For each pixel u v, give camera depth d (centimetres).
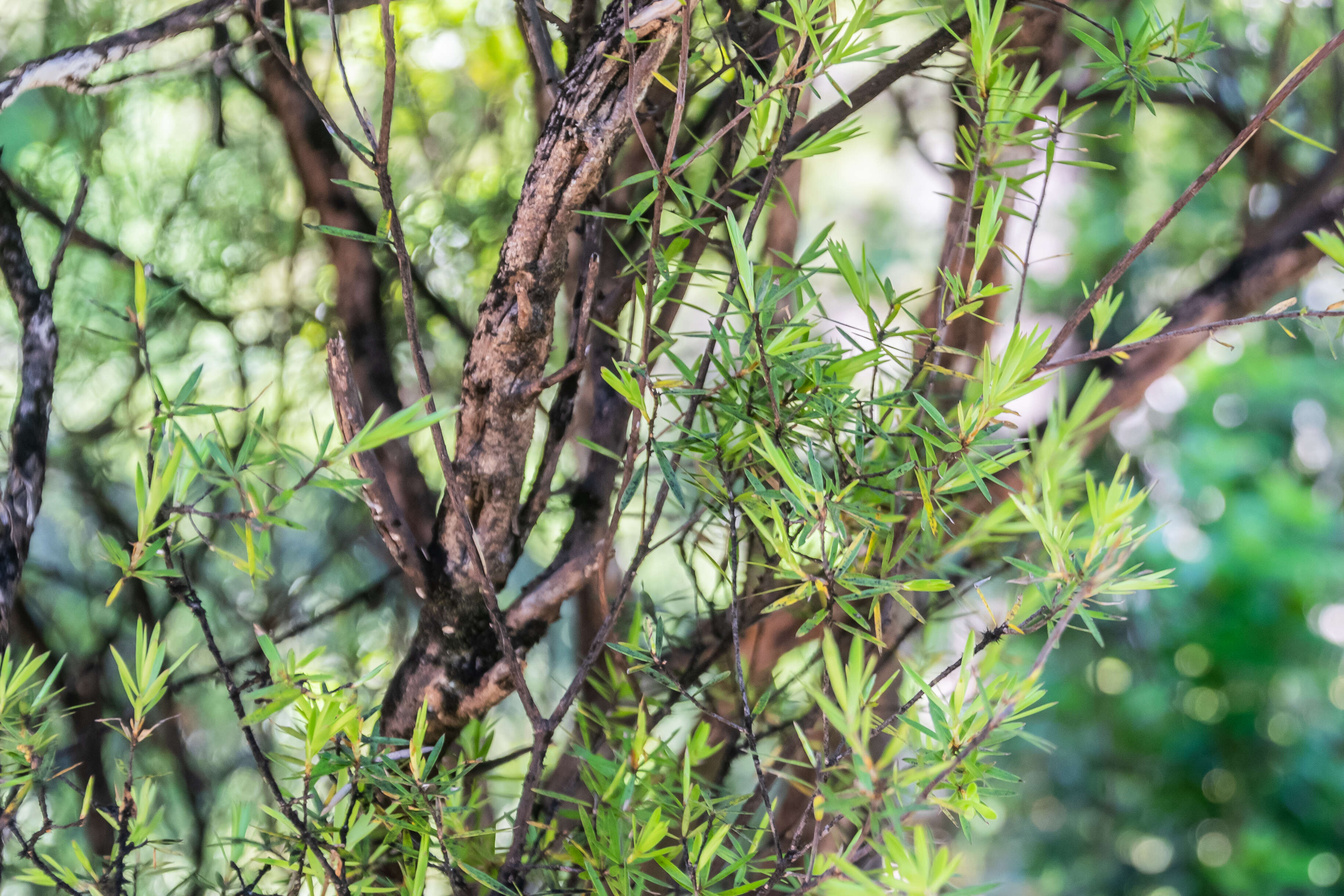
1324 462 319
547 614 84
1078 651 289
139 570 58
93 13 141
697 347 132
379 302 136
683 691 66
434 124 157
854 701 46
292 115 133
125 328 149
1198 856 288
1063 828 292
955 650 105
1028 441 64
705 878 63
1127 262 62
